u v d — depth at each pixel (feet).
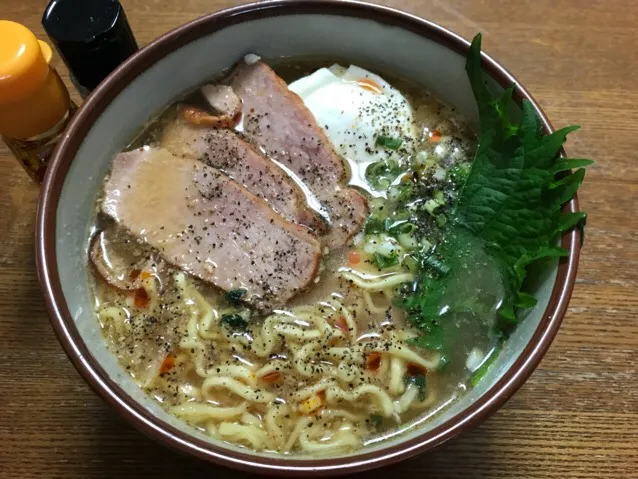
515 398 0.85
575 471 0.81
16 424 0.81
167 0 1.08
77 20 0.85
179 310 0.82
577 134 1.01
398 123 0.94
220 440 0.73
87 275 0.82
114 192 0.86
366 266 0.86
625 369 0.87
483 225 0.83
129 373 0.78
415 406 0.79
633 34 1.10
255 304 0.83
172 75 0.88
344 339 0.82
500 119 0.81
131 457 0.80
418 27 0.87
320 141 0.92
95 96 0.79
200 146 0.91
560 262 0.73
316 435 0.77
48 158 0.88
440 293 0.83
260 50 0.94
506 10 1.11
